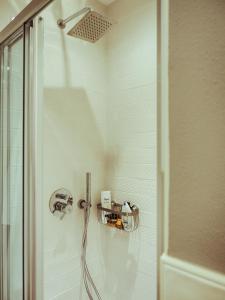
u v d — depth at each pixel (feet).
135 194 4.67
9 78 3.35
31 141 2.87
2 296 3.47
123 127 4.93
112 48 5.21
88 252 4.91
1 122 3.52
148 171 4.45
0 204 3.59
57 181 4.38
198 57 0.93
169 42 1.04
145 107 4.51
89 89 4.98
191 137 0.94
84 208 4.70
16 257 3.22
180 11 1.00
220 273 0.84
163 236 1.01
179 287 0.91
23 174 2.98
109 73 5.27
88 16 3.36
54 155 4.35
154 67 4.37
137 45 4.68
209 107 0.89
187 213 0.94
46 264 4.20
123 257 4.88
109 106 5.26
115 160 5.09
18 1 3.75
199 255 0.89
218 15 0.88
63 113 4.50
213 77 0.89
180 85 0.98
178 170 0.97
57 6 4.41
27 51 2.89
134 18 4.76
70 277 4.57
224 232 0.84
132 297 4.67
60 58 4.47
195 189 0.92
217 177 0.86
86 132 4.91
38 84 2.85
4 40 3.28
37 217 2.79
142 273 4.49
